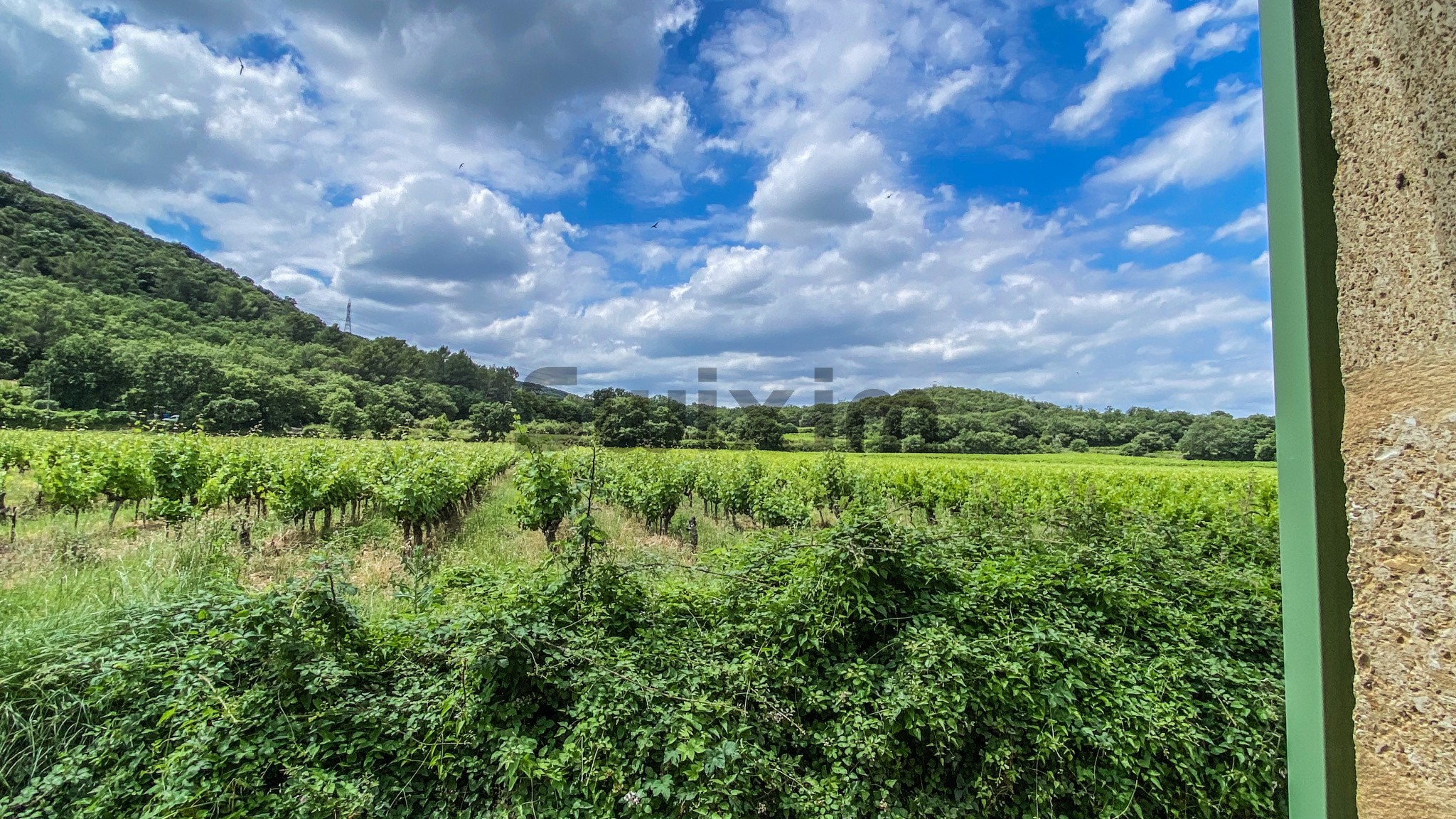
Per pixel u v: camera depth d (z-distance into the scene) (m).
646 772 3.25
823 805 3.26
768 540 5.60
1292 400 1.16
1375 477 1.00
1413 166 0.96
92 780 3.14
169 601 4.41
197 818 2.82
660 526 12.98
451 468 12.53
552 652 3.71
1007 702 3.57
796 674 3.96
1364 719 1.01
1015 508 10.59
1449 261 0.91
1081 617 4.70
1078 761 3.48
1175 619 4.75
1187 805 3.38
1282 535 1.19
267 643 3.54
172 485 11.20
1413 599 0.94
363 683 3.64
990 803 3.37
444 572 5.11
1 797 3.07
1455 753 0.88
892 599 4.36
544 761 3.19
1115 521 7.75
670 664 3.96
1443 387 0.91
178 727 3.26
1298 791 1.14
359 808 2.94
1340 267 1.07
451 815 3.16
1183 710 3.72
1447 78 0.92
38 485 14.86
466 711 3.37
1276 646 4.52
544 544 10.59
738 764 3.31
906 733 3.60
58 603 5.38
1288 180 1.17
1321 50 1.12
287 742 3.22
